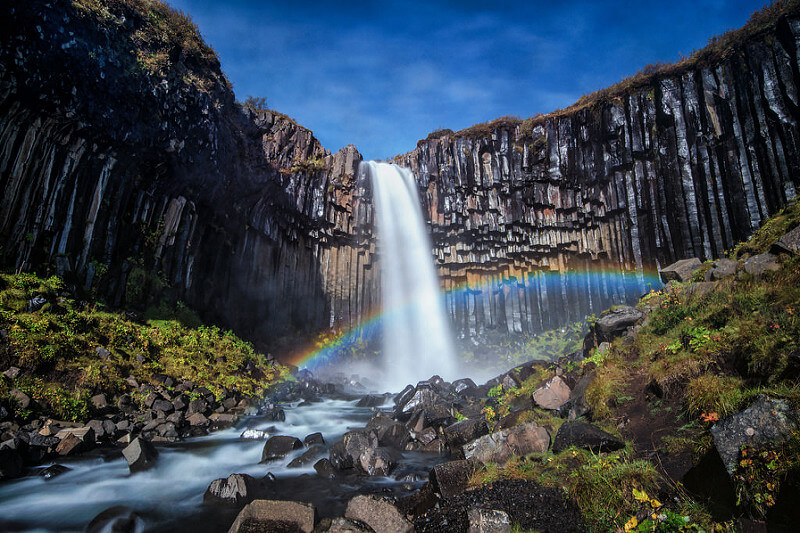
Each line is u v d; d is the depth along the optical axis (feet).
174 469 23.85
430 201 79.30
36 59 33.45
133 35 42.32
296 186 68.85
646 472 15.14
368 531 15.49
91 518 18.02
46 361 28.66
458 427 27.14
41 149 35.88
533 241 75.66
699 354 20.70
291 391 48.80
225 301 57.06
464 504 16.08
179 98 45.83
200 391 35.86
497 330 78.38
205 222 54.29
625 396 22.34
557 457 18.42
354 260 78.89
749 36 57.41
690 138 61.36
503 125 77.61
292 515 16.24
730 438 13.61
